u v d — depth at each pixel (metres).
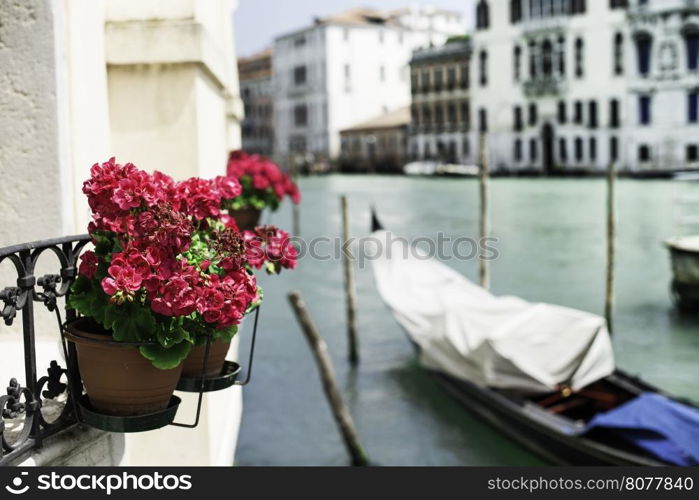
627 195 37.66
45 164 2.84
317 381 12.93
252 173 5.96
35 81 2.82
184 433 3.77
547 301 18.00
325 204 38.84
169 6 3.71
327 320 16.81
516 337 10.28
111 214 2.27
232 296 2.28
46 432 2.34
